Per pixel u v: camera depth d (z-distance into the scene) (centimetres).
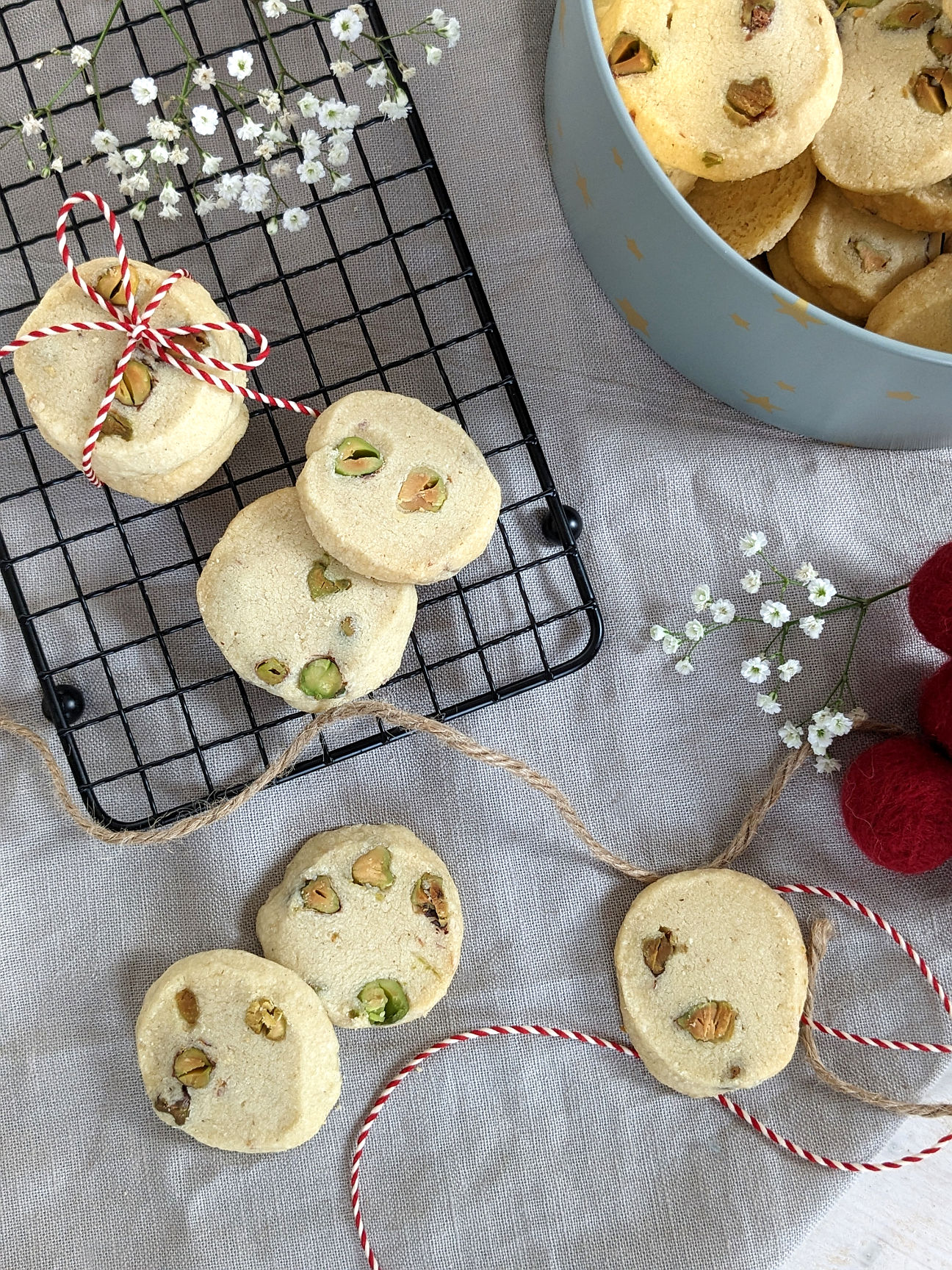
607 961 34
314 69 35
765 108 29
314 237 35
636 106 29
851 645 35
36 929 34
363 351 35
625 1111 34
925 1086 34
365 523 31
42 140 34
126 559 34
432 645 35
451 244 35
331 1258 34
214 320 31
